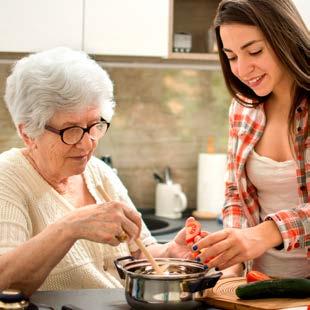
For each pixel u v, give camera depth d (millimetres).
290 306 1700
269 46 2000
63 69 1834
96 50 3010
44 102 1830
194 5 3482
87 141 1898
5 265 1758
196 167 3605
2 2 2891
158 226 3361
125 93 3488
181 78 3549
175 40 3215
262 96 2176
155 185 3564
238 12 1979
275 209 2258
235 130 2336
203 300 1763
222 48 2178
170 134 3564
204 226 3270
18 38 2918
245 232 1964
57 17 2947
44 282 1959
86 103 1850
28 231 1962
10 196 1929
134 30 3037
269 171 2223
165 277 1646
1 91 3236
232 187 2355
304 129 2146
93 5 2980
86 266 2033
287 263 2281
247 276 1906
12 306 1575
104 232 1748
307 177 2154
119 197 2230
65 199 2055
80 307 1676
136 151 3533
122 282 2156
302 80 2045
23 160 2010
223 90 3598
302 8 3168
